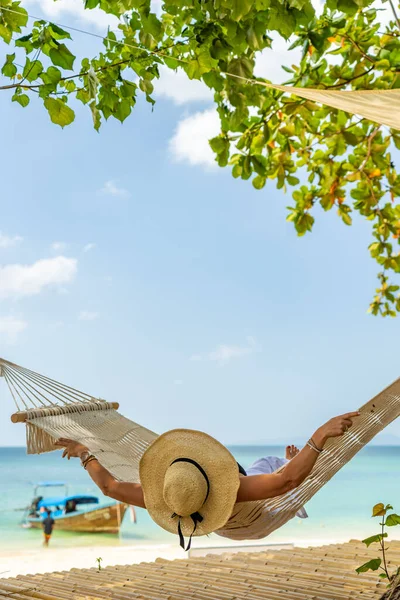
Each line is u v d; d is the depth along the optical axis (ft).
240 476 10.09
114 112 14.79
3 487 110.63
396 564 14.14
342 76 17.94
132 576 14.43
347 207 22.88
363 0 11.72
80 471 111.75
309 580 13.23
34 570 51.52
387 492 113.70
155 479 10.11
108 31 14.33
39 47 13.20
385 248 24.43
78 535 65.00
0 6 12.74
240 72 13.69
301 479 9.71
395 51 17.38
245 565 15.14
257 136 18.62
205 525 9.90
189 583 13.43
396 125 7.66
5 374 11.59
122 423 11.92
